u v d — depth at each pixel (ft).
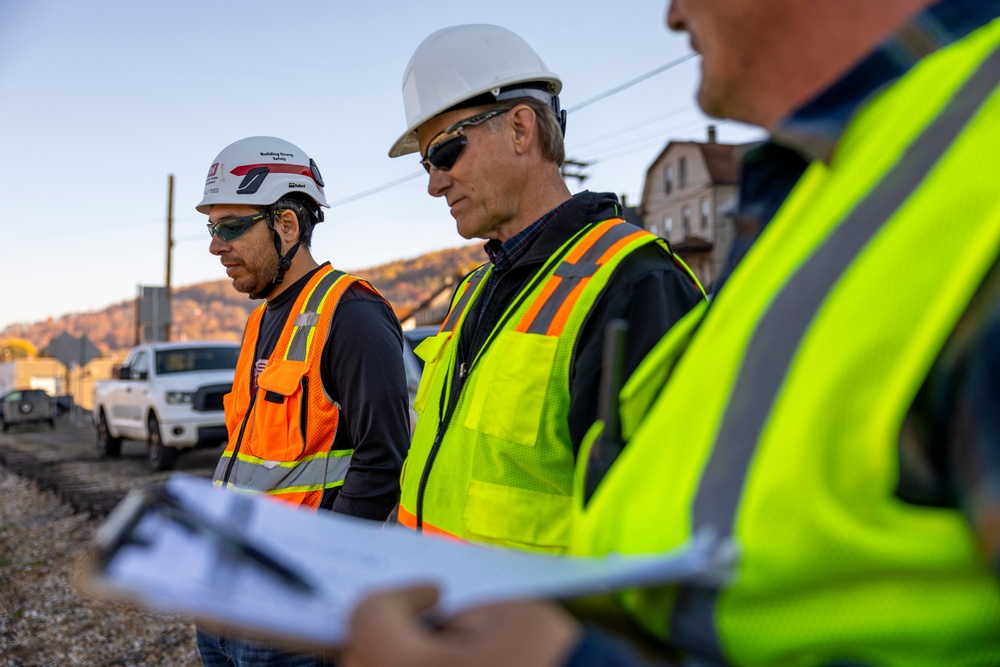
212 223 9.25
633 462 2.54
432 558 2.36
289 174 9.34
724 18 2.52
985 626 1.86
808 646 1.94
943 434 1.84
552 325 5.61
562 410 5.49
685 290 5.64
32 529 26.66
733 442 2.11
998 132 1.88
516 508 5.46
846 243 2.05
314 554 2.23
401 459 8.24
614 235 5.88
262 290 9.30
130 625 16.19
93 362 152.97
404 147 7.50
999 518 1.69
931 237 1.86
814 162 2.44
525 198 6.68
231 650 7.91
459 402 6.07
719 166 131.23
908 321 1.83
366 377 8.19
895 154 2.08
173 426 36.11
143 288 79.36
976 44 2.07
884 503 1.87
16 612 17.51
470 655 1.81
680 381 2.49
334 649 2.13
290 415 8.43
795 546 1.92
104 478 36.01
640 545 2.34
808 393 1.93
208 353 40.16
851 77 2.25
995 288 1.74
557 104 7.11
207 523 2.03
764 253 2.43
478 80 6.55
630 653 2.03
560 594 1.97
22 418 77.41
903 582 1.88
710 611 2.07
